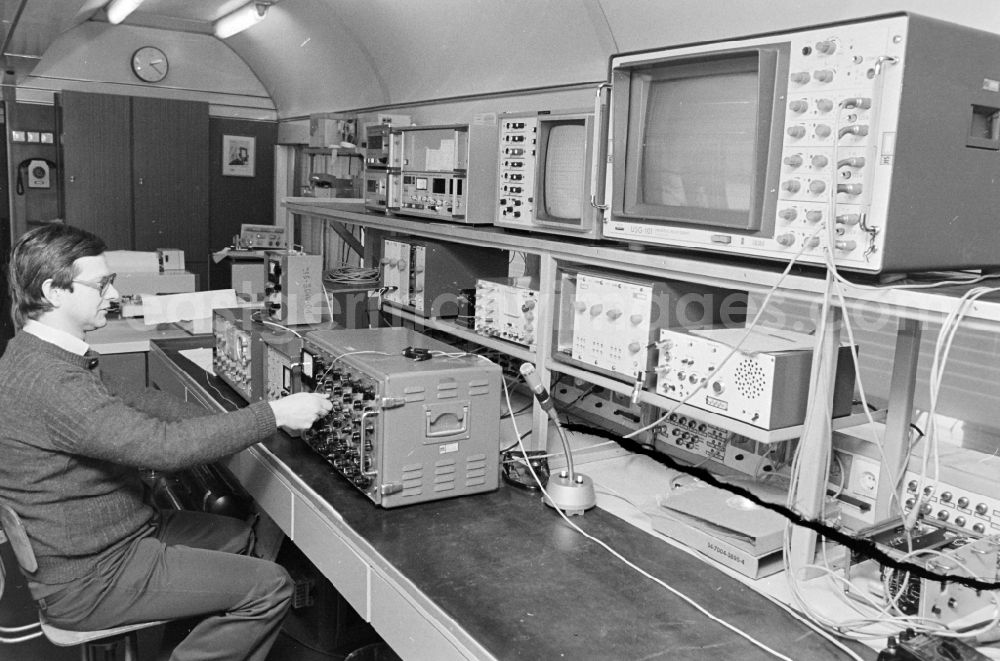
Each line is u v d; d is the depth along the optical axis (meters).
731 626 1.44
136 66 6.99
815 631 1.44
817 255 1.50
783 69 1.52
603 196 2.00
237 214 7.61
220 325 3.03
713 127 1.73
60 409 1.76
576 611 1.48
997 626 1.41
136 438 1.78
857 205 1.41
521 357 2.30
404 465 1.91
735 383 1.67
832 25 1.43
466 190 2.49
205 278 7.30
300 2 5.26
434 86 4.70
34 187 6.87
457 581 1.58
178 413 2.39
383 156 3.01
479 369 1.98
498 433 2.05
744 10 2.66
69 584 1.83
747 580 1.63
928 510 1.69
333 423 2.11
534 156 2.23
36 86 6.72
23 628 2.04
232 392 2.93
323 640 2.64
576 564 1.67
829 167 1.46
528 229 2.28
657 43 3.06
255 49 6.91
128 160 6.85
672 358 1.83
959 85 1.44
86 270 1.88
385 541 1.75
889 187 1.38
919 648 1.24
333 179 5.83
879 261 1.40
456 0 3.91
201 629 1.96
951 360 2.37
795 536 1.65
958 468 1.71
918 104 1.38
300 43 6.00
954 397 2.37
